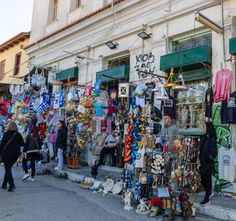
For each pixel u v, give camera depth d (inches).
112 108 404.2
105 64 488.4
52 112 494.6
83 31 531.5
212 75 322.0
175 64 343.0
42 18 701.9
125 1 440.1
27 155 365.4
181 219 226.5
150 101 344.2
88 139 441.4
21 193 288.0
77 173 391.2
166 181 252.7
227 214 227.1
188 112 346.0
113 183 312.0
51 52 621.9
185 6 360.5
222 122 291.0
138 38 423.8
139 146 278.7
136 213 238.7
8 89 712.4
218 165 294.8
